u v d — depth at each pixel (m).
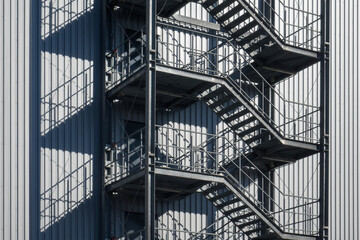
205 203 45.28
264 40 44.06
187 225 44.44
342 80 51.53
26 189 40.03
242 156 46.09
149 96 38.88
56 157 41.25
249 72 46.69
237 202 46.28
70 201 41.28
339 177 50.41
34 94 41.06
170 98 44.22
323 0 44.91
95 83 43.19
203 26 46.66
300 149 44.16
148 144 38.47
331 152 50.34
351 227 50.34
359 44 52.88
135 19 45.09
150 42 39.41
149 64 39.16
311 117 47.94
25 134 40.44
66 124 41.84
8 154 39.84
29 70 41.12
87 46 43.25
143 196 43.66
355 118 51.78
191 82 42.38
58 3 42.62
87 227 41.66
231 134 46.66
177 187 42.78
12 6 41.16
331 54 51.41
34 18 41.75
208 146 45.75
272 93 48.19
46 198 40.56
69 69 42.44
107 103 43.38
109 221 42.19
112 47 44.03
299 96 49.47
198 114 45.88
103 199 42.06
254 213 42.22
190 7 46.50
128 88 42.25
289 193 48.22
